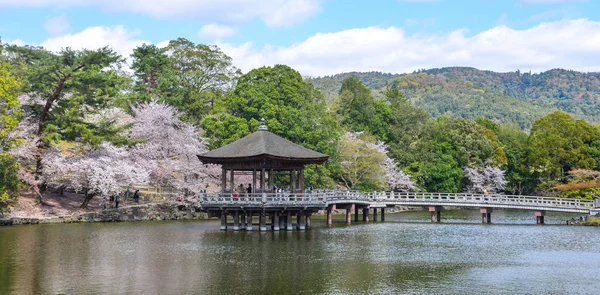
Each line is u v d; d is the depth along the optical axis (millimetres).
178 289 32375
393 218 79000
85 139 64312
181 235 52812
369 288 32906
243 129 71062
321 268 38094
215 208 55062
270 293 31703
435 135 105125
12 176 55906
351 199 68250
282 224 59469
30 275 35219
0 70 56531
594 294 31891
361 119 100438
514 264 40062
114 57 65875
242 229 58281
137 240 49281
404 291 32344
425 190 96875
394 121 104875
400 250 45531
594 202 67688
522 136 115375
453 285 33750
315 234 54688
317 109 85250
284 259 41094
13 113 58156
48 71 61688
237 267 38094
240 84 77062
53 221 61094
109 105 67375
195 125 83500
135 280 34250
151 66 86375
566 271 37719
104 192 63250
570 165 97250
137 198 71062
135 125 74188
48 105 64125
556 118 100250
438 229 60875
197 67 99188
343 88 111812
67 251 43312
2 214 58562
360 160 86125
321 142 76312
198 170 73250
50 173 63438
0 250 43312
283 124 74875
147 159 72062
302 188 58812
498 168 101688
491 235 55594
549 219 77562
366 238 52406
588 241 51188
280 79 78750
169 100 83188
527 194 109562
